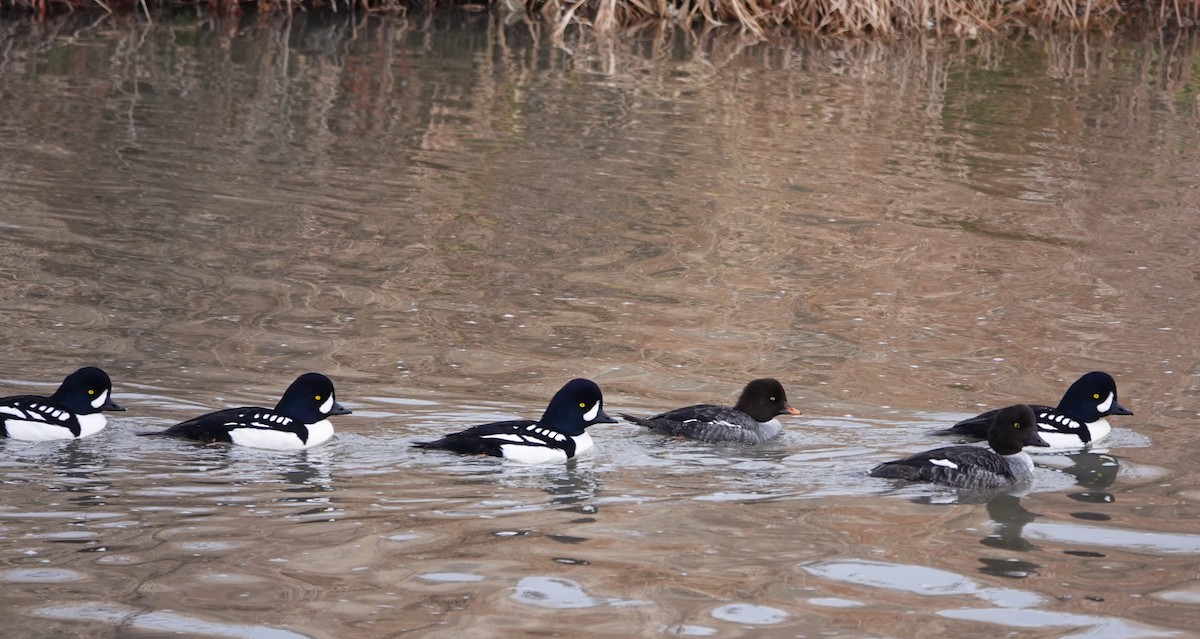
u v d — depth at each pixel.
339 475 11.86
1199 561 10.34
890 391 14.95
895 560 10.21
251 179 22.66
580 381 12.90
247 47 33.38
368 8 39.41
